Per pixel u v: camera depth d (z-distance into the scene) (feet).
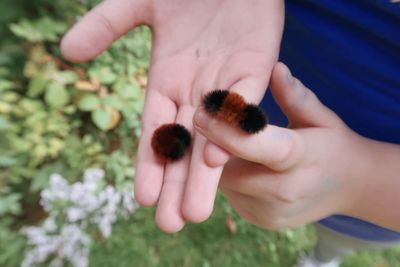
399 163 0.91
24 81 1.90
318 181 0.89
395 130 1.00
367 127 1.04
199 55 0.99
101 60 1.87
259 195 0.91
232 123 0.77
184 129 0.89
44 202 1.56
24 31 1.68
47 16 1.81
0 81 1.65
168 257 1.74
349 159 0.89
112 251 1.68
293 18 1.02
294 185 0.87
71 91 1.84
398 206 0.92
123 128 1.92
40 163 1.77
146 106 0.98
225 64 0.95
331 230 1.35
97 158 1.81
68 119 1.88
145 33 2.01
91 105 1.75
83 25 0.99
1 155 1.59
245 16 0.98
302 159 0.85
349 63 0.97
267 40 0.94
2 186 1.61
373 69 0.95
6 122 1.53
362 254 1.95
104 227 1.60
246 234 1.87
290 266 1.84
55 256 1.60
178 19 1.02
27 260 1.50
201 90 0.95
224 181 0.92
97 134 1.90
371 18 0.89
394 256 1.98
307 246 1.90
